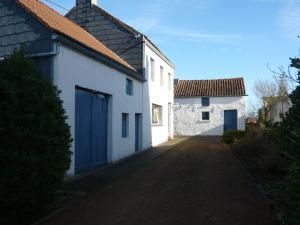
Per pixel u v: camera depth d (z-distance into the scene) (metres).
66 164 7.41
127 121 17.03
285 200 5.12
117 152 15.28
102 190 9.47
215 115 33.78
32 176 6.34
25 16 10.95
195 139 28.25
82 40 13.54
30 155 6.35
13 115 6.35
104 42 20.08
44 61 10.64
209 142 24.92
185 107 34.38
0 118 6.21
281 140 5.16
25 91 6.73
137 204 7.98
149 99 21.06
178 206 7.75
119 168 13.20
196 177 11.16
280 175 11.09
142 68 19.50
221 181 10.46
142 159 15.69
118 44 19.86
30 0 13.75
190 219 6.82
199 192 9.06
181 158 15.93
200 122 34.03
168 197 8.59
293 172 4.70
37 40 10.73
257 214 7.09
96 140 13.53
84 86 12.21
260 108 32.19
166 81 26.17
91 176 11.52
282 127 5.22
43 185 6.69
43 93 7.09
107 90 14.20
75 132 11.74
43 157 6.66
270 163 11.55
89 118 12.93
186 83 36.44
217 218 6.87
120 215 7.17
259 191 9.04
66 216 7.16
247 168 12.62
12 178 6.06
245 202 8.02
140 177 11.30
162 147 21.22
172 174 11.77
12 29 11.10
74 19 20.67
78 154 11.98
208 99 34.00
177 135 33.84
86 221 6.83
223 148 20.36
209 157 16.19
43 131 6.83
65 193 9.10
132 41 19.62
